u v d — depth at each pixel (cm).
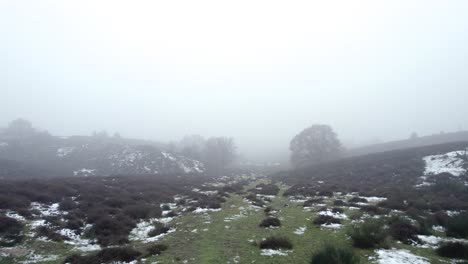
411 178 2675
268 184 3325
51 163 5556
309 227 1309
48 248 1029
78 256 923
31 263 894
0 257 908
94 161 5803
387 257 913
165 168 5469
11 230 1096
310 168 4447
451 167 2778
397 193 2034
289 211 1672
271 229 1282
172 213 1606
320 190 2414
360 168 3544
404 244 1060
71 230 1234
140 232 1296
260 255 947
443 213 1409
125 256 917
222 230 1277
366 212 1549
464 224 1158
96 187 2200
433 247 1028
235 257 930
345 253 816
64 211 1498
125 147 6444
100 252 931
